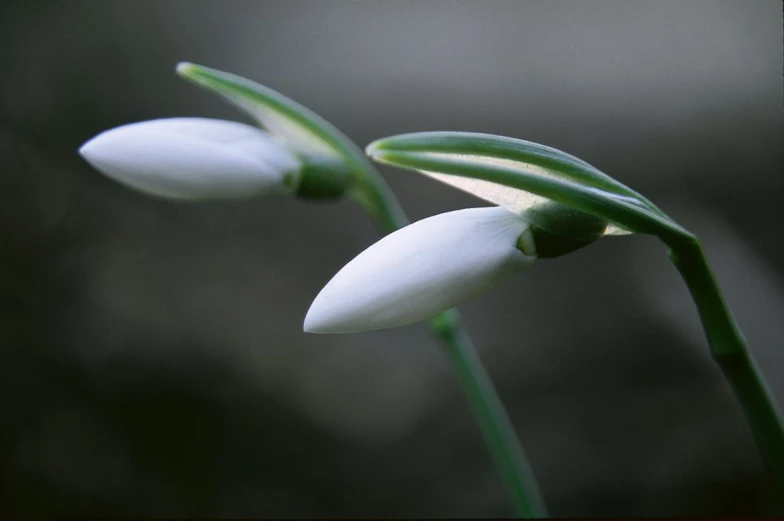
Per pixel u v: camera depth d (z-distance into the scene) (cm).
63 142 49
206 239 48
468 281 20
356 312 20
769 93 45
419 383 46
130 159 22
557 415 44
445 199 45
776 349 41
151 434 46
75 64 49
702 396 43
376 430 46
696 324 44
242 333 47
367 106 47
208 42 49
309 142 24
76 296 48
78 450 46
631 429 44
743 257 43
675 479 42
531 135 46
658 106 46
